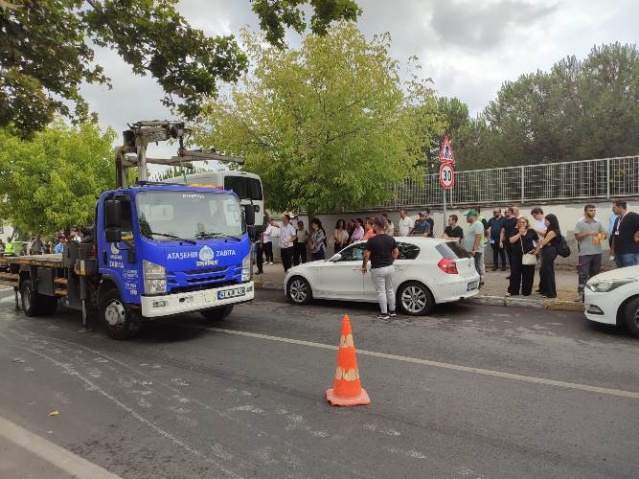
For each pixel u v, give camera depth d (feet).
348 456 12.02
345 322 15.79
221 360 20.95
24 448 12.42
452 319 28.09
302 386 17.33
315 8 25.35
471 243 37.17
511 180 49.62
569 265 46.16
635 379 17.15
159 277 23.02
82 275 26.99
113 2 24.30
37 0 21.38
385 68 42.32
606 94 68.44
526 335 23.86
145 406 15.80
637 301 22.59
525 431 13.16
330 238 61.00
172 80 28.22
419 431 13.35
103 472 11.20
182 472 11.46
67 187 82.64
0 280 36.68
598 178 45.06
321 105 39.70
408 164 48.14
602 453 11.85
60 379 18.90
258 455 12.21
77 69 26.32
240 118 45.34
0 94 26.12
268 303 35.58
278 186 46.98
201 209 25.45
